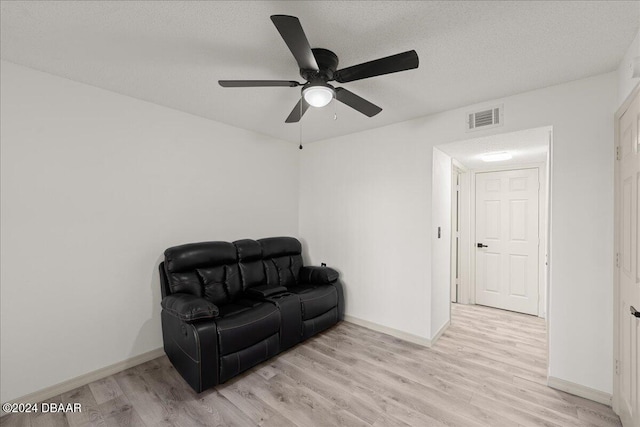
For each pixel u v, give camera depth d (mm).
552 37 1604
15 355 1913
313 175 3914
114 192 2369
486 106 2484
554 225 2145
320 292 3049
